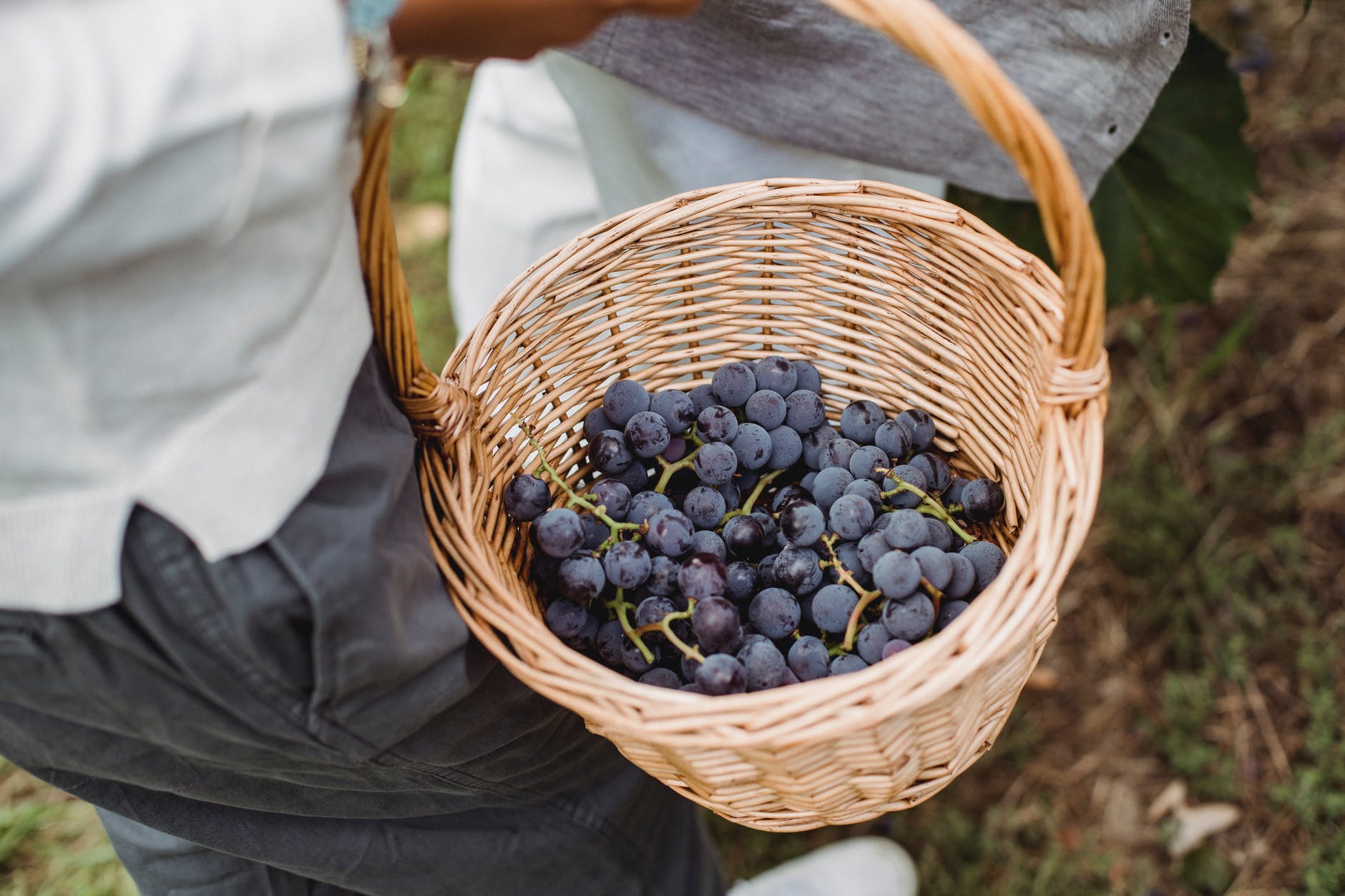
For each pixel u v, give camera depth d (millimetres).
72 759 613
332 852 689
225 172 515
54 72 489
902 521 662
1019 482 685
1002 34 720
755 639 656
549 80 864
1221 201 863
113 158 495
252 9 510
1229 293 1103
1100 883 910
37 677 569
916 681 578
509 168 923
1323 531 994
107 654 567
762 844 935
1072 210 566
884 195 686
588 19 556
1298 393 1046
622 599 666
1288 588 973
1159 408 1050
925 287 708
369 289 603
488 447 692
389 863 702
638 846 765
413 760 640
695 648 646
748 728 580
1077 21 713
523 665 604
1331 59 1194
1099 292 586
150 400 533
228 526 552
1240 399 1051
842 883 889
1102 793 940
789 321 743
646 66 741
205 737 598
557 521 661
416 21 539
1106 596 998
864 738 585
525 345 701
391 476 600
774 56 728
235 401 547
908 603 645
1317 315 1082
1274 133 1182
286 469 559
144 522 549
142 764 618
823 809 627
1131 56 726
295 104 519
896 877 894
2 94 485
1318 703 928
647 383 750
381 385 623
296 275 550
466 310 1017
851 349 739
